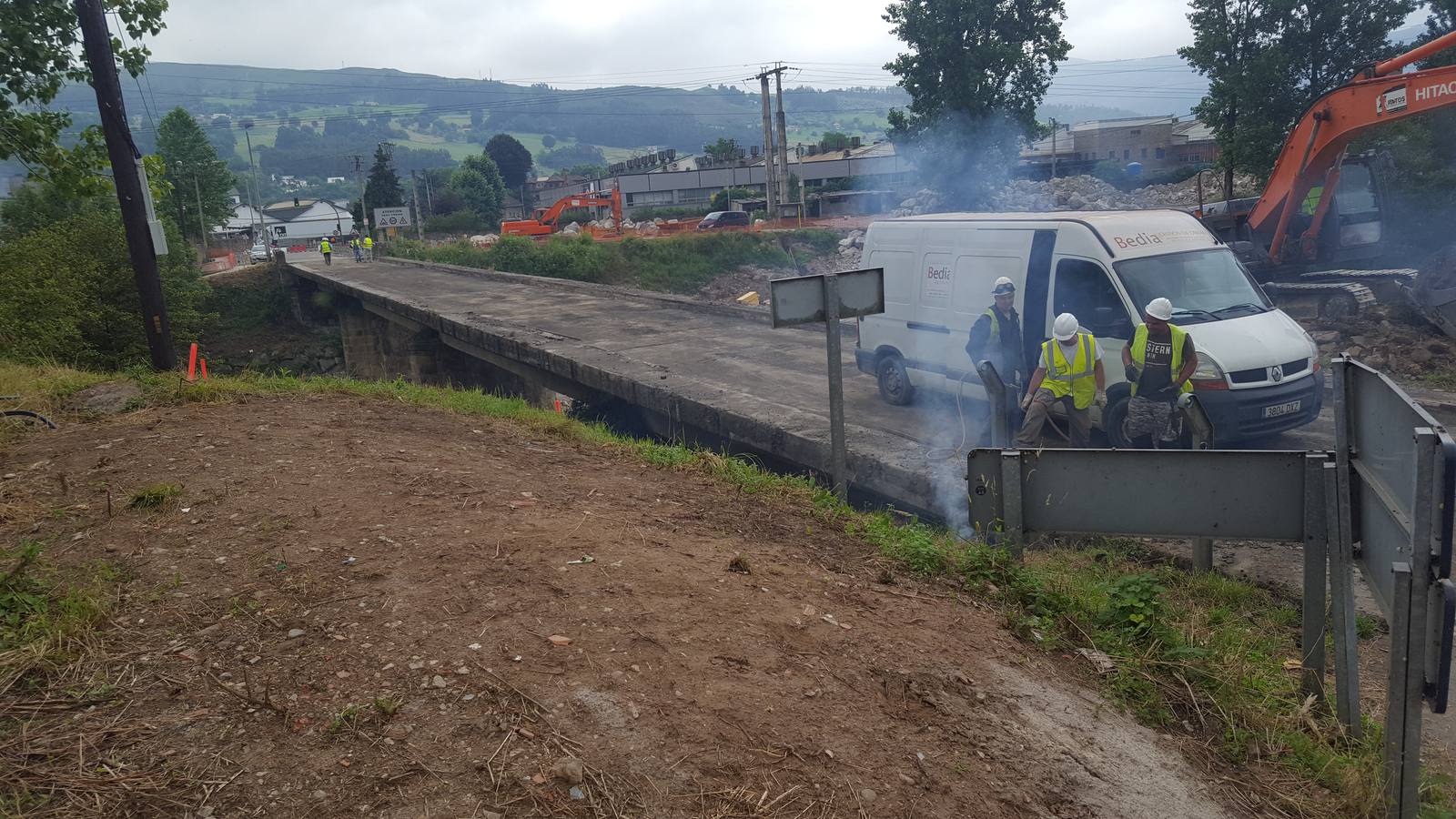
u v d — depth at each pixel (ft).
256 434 21.01
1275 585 19.97
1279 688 13.87
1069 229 28.94
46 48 47.62
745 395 36.06
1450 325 40.65
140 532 13.91
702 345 51.37
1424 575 9.50
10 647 10.17
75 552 13.07
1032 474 15.44
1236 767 11.80
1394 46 95.76
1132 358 24.73
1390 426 10.98
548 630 11.12
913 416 33.99
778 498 20.21
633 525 15.88
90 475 17.15
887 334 35.99
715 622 11.92
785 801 8.70
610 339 54.49
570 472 20.48
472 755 8.73
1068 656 13.62
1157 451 14.60
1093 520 15.21
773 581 13.85
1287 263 53.83
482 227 293.84
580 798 8.31
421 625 11.04
